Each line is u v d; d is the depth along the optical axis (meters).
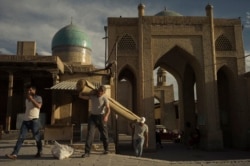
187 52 16.62
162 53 16.47
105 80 14.64
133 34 16.70
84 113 14.43
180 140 19.86
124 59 16.39
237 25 17.22
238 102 16.53
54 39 21.84
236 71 16.88
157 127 24.14
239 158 11.75
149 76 16.06
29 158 5.17
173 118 28.16
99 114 5.39
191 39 16.73
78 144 8.19
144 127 8.18
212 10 17.05
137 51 16.50
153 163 5.32
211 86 16.28
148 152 14.46
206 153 13.86
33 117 5.16
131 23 16.73
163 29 16.61
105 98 5.41
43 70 13.25
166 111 28.28
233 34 17.20
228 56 16.89
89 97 5.84
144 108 15.67
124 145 15.89
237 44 17.05
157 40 16.58
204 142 15.77
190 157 12.09
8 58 12.73
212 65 16.48
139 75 16.17
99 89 5.36
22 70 13.30
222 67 17.31
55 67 13.19
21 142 5.10
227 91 17.89
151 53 16.30
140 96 15.88
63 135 8.43
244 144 15.95
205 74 16.39
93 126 5.42
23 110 13.52
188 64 19.36
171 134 22.42
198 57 16.62
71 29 21.92
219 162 6.29
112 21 16.67
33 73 13.79
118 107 10.17
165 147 17.03
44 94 15.00
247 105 16.50
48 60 12.91
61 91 14.00
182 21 16.75
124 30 16.69
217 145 15.42
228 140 17.48
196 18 16.86
